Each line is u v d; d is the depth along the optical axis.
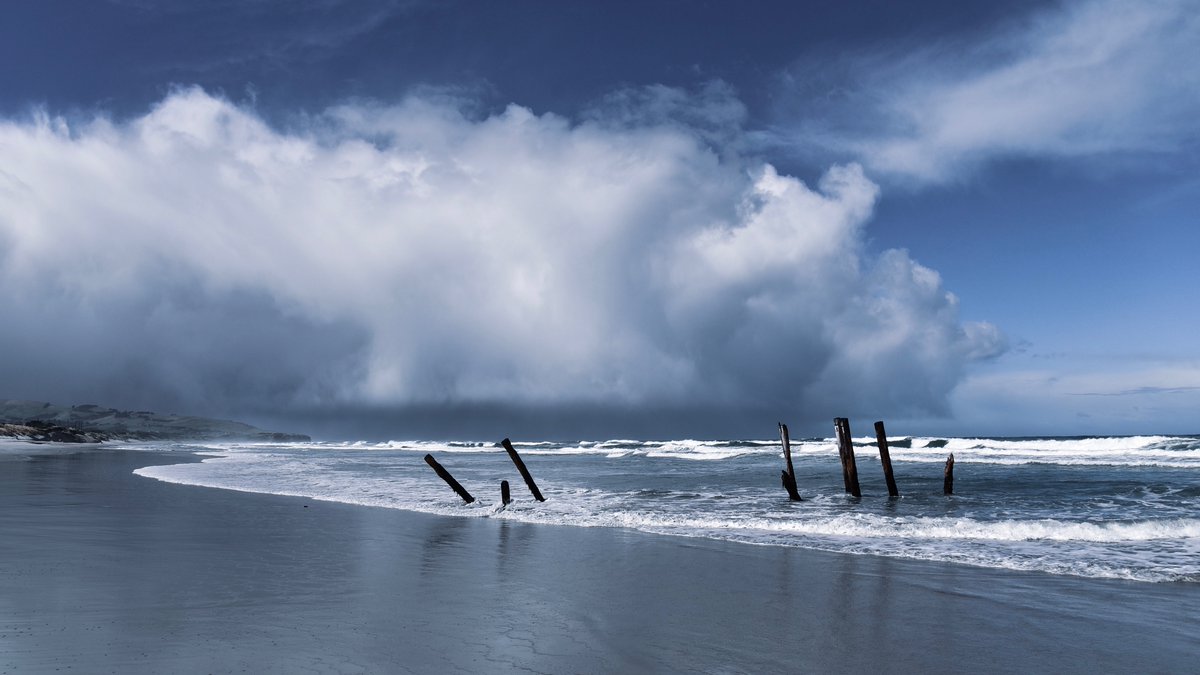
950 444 55.38
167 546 11.62
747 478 30.83
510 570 10.06
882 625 7.17
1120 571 10.01
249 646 6.00
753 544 12.66
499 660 5.78
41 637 6.15
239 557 10.74
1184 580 9.45
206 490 23.38
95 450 74.25
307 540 12.73
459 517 17.12
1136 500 19.88
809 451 60.19
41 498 19.77
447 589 8.66
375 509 18.61
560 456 63.53
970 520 15.28
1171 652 6.34
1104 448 46.06
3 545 11.45
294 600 7.91
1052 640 6.70
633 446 93.56
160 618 6.94
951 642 6.58
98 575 9.02
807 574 9.88
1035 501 19.97
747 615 7.50
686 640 6.53
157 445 118.31
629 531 14.55
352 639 6.31
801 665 5.86
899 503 19.86
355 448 110.12
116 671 5.23
